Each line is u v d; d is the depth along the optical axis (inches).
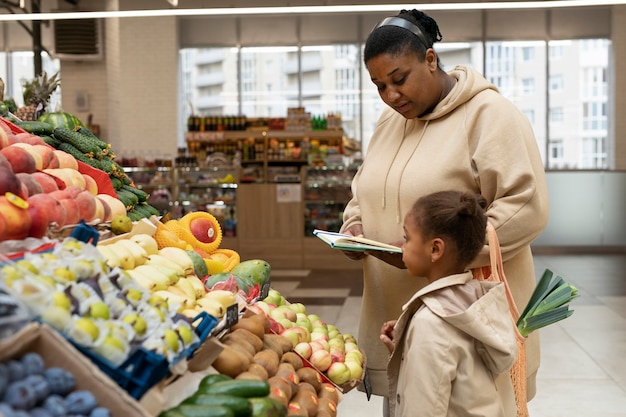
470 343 76.1
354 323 260.1
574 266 438.3
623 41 551.5
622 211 517.0
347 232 104.2
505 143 90.4
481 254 86.2
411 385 75.4
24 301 50.1
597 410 171.2
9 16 327.3
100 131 516.7
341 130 465.4
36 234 66.7
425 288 78.4
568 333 243.6
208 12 310.3
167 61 591.2
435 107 97.2
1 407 41.0
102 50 507.8
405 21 92.5
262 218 433.4
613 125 556.4
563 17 560.4
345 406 175.3
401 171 96.9
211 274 106.5
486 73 573.0
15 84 620.4
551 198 519.8
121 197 108.6
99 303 54.5
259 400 63.2
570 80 565.0
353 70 598.5
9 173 66.7
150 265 79.7
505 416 82.7
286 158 454.6
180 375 62.6
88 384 48.2
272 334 87.6
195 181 436.5
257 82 607.8
